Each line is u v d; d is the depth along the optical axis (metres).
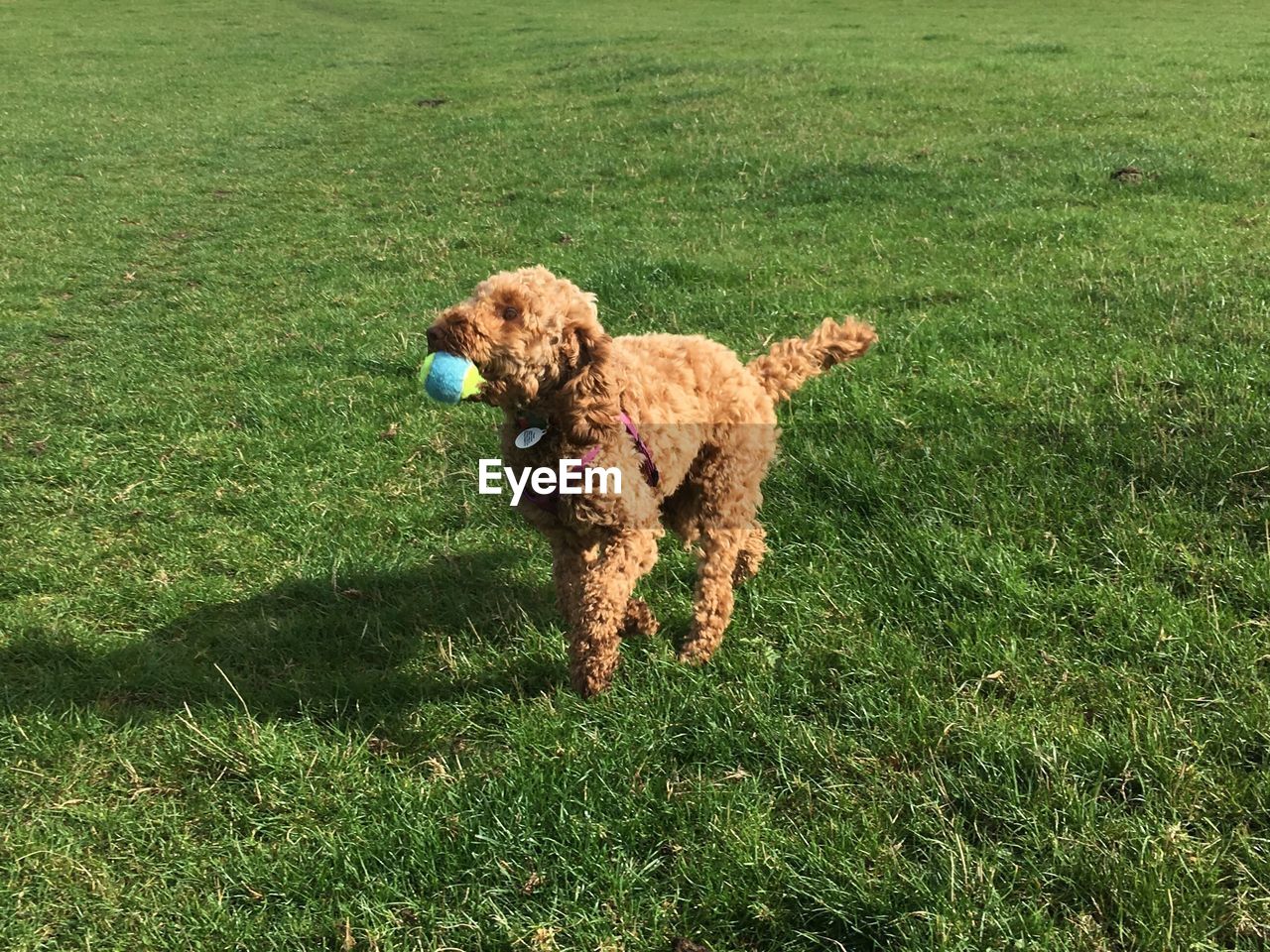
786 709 1.44
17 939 1.20
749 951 1.16
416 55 10.84
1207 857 1.16
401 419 2.41
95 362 2.92
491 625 1.69
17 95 8.04
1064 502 1.76
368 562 1.87
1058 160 4.34
